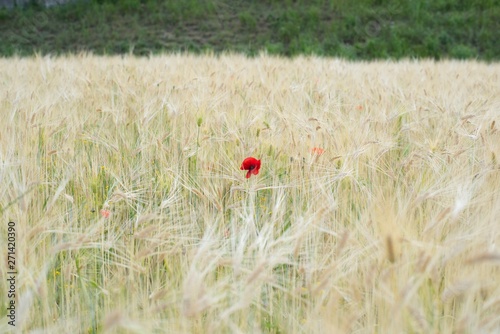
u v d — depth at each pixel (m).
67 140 4.08
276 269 2.61
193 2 25.33
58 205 2.98
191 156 3.85
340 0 25.27
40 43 23.28
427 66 11.61
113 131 4.67
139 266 2.32
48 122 4.44
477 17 24.58
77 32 23.88
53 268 2.45
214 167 3.60
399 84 7.82
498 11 24.78
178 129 4.57
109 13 24.91
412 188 3.04
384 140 4.14
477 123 4.55
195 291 1.90
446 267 2.19
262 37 23.23
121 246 2.63
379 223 2.38
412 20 24.45
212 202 2.93
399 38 23.02
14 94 5.86
